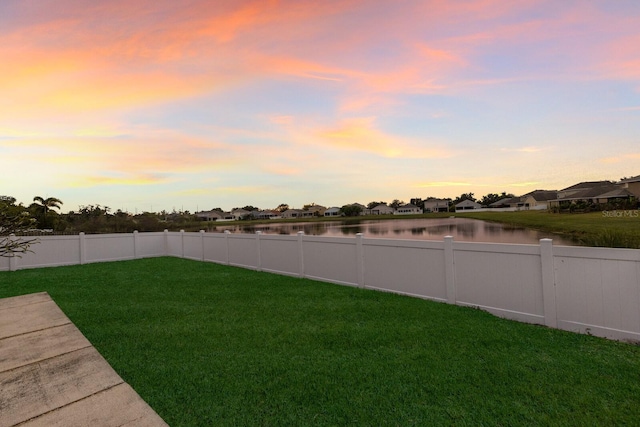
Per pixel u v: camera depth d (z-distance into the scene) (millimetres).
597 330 3998
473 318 4734
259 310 5445
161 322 4855
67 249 12320
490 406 2508
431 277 5816
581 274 4121
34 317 3229
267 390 2832
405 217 87875
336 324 4633
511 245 4766
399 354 3555
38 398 1826
